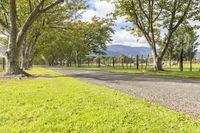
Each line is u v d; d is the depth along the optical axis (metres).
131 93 10.69
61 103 8.26
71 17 31.52
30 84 14.70
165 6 32.81
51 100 8.87
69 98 9.17
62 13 30.88
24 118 6.57
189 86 13.48
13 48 22.16
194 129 5.42
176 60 69.25
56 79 18.00
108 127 5.58
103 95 9.80
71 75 23.19
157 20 33.84
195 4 32.69
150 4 32.28
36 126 5.78
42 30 34.72
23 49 38.28
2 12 26.52
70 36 36.19
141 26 33.22
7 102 8.62
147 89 12.09
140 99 9.01
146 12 32.78
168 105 8.08
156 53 32.53
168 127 5.57
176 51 62.22
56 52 84.62
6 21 25.47
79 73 27.09
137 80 17.17
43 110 7.29
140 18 32.94
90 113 6.79
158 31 36.09
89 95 9.80
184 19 32.97
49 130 5.50
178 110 7.36
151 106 7.77
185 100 9.02
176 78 19.25
